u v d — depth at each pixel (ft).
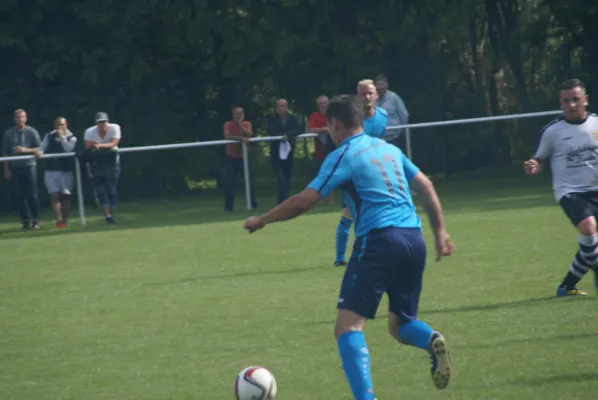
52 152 196.65
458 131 253.65
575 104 90.58
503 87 266.36
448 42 261.03
